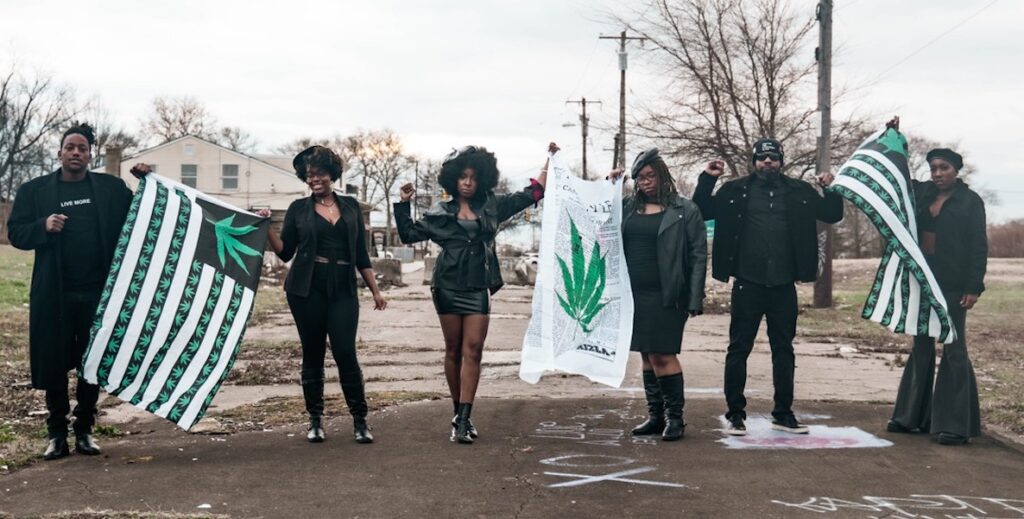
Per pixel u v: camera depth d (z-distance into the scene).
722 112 25.27
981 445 6.21
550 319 6.50
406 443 6.11
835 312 18.33
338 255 6.11
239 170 55.75
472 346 6.23
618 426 6.75
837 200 6.57
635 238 6.44
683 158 25.81
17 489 4.87
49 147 60.72
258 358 10.55
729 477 5.29
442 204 6.43
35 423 6.59
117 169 32.34
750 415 7.22
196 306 5.93
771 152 6.52
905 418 6.54
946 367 6.30
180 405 5.80
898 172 6.52
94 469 5.32
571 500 4.79
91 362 5.64
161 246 5.87
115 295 5.71
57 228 5.51
